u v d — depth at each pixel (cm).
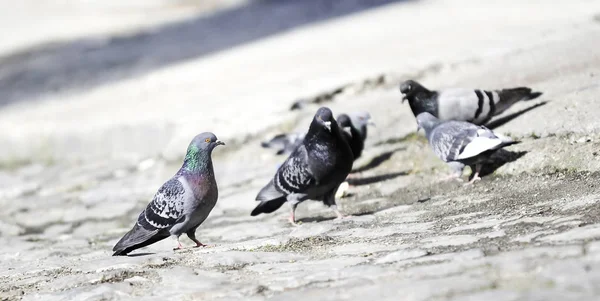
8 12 5109
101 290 739
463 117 1152
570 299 507
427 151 1273
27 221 1407
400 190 1156
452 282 584
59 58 3519
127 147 1883
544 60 1424
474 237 759
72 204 1489
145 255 900
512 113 1208
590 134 1021
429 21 2438
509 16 2242
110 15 4691
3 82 3228
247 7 4222
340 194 1194
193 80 2300
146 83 2486
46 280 831
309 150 991
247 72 2184
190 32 3681
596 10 1995
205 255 848
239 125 1639
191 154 895
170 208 888
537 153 1048
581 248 618
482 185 1050
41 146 2042
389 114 1438
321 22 3130
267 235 999
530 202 888
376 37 2286
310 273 707
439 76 1602
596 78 1222
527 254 631
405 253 726
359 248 809
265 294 662
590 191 855
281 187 1027
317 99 1650
